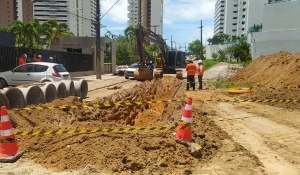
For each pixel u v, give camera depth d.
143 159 4.68
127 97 12.41
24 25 31.31
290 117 8.77
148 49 60.31
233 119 8.03
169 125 6.57
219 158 5.13
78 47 32.72
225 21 105.94
